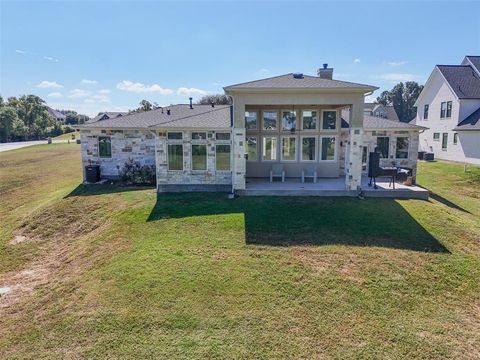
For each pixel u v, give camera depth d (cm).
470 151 2761
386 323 632
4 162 3070
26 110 7906
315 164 1822
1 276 961
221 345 577
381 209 1287
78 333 625
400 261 875
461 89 2945
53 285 856
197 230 1108
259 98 1440
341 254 912
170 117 2181
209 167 1650
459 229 1101
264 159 1833
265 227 1111
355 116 1438
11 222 1409
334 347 569
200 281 784
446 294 738
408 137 1842
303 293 730
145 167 1983
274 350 563
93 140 2012
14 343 614
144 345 582
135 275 820
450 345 574
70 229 1303
